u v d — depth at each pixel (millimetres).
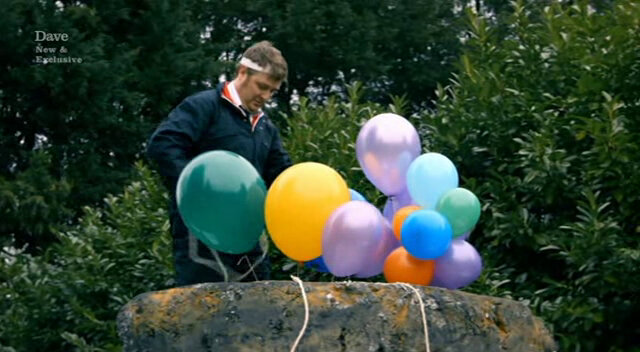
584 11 5832
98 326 6027
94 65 12539
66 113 12859
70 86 12500
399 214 3535
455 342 3207
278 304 3121
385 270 3516
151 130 13523
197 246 3631
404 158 3664
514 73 5777
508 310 3412
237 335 3109
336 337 3102
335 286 3160
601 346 5055
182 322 3174
